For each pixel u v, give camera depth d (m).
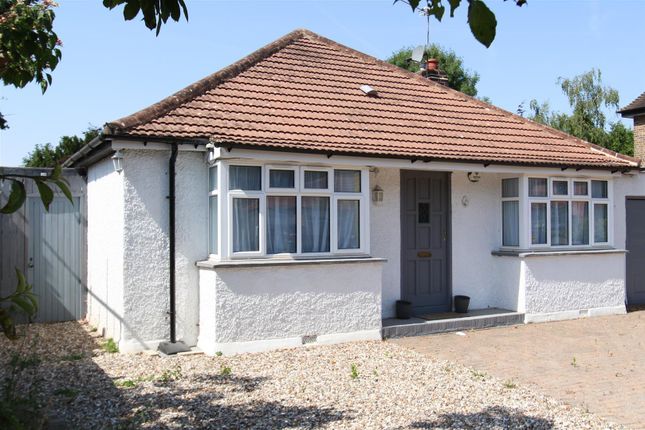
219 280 8.82
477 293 12.38
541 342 9.99
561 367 8.28
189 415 5.96
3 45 4.40
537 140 13.06
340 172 10.05
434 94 13.66
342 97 11.89
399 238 11.58
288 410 6.15
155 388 6.98
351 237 10.12
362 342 9.88
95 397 6.55
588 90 35.19
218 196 9.02
